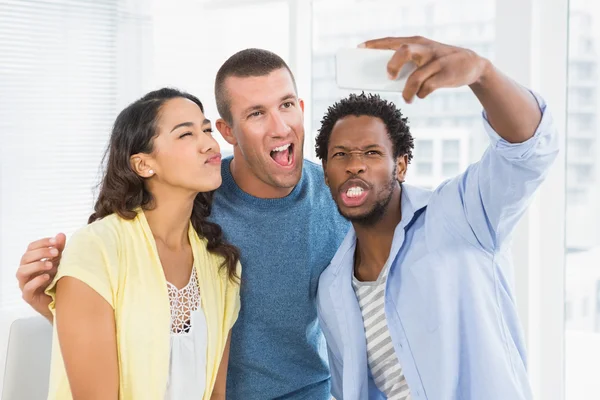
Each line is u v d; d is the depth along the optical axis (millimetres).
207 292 1559
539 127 1178
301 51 2984
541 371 2359
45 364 1714
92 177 3379
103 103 3391
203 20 3381
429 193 1535
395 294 1492
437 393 1438
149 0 3463
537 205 2318
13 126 3186
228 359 1714
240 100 1661
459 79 1008
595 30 2262
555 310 2322
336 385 1710
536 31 2266
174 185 1495
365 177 1473
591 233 2314
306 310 1729
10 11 3150
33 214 3250
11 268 3201
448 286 1443
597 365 2326
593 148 2297
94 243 1427
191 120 1495
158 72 3486
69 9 3281
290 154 1694
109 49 3389
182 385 1480
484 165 1337
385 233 1535
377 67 1031
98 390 1370
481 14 2455
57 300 1385
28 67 3203
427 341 1454
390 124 1513
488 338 1415
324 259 1736
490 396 1398
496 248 1431
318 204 1760
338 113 1543
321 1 2959
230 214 1708
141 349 1419
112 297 1411
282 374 1756
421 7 2619
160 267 1463
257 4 3178
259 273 1696
